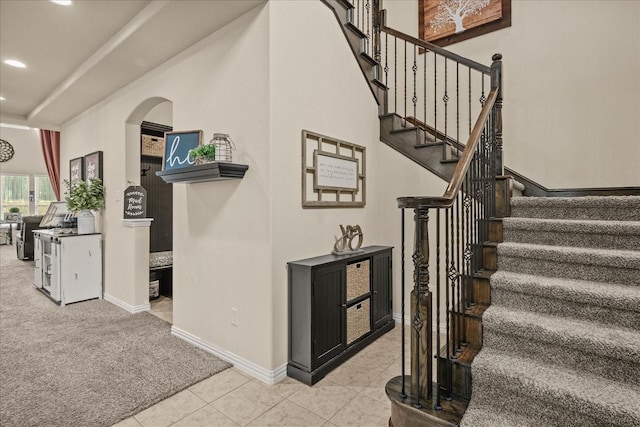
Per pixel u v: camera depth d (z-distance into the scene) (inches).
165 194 196.1
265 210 91.0
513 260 83.0
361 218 127.8
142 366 97.3
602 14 123.5
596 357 58.6
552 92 132.6
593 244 80.7
